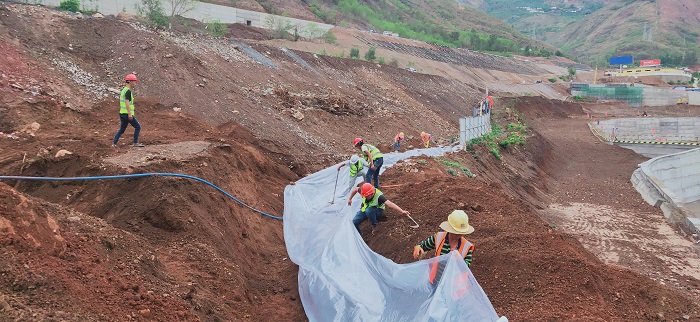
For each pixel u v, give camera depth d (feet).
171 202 27.91
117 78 53.62
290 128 58.49
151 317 16.11
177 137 41.98
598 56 552.82
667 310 22.88
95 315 14.62
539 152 100.07
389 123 78.48
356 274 22.27
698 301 36.94
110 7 117.19
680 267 46.98
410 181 47.50
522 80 248.11
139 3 122.72
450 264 18.75
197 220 27.86
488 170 69.51
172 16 115.85
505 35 422.82
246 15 164.25
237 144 44.96
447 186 36.06
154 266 20.61
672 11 622.54
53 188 29.91
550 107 187.62
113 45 59.26
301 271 26.22
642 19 617.21
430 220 30.25
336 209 34.32
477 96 148.36
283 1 215.51
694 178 99.04
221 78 61.77
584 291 22.49
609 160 112.88
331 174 44.47
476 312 18.06
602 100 233.96
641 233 58.34
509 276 23.48
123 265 19.01
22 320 12.98
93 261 17.63
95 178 26.21
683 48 516.32
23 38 52.60
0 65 46.11
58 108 43.34
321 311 22.02
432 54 215.10
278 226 37.29
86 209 28.22
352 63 109.29
